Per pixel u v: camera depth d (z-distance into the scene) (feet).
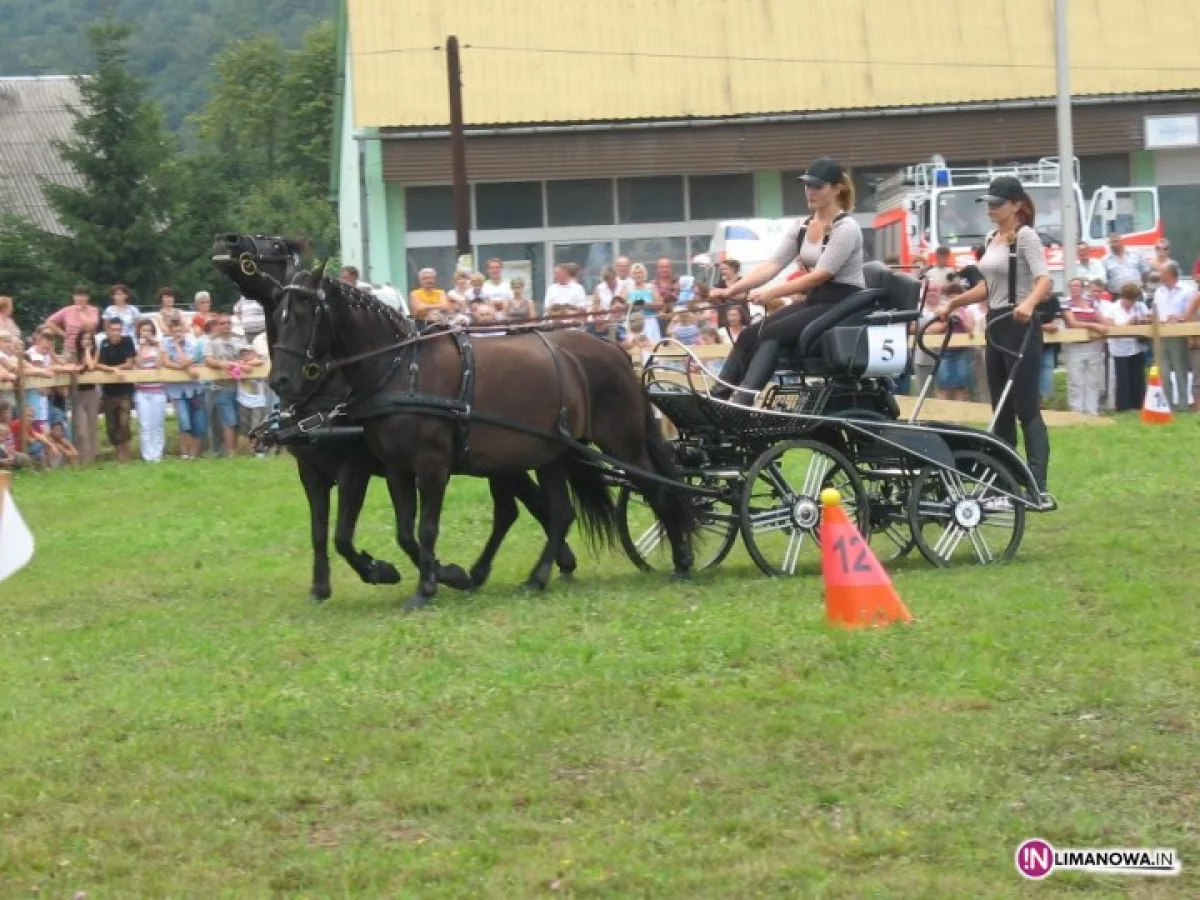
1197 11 124.06
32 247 124.88
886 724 24.44
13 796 22.62
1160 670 26.86
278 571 41.68
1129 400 74.59
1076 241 88.48
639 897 18.98
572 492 38.09
